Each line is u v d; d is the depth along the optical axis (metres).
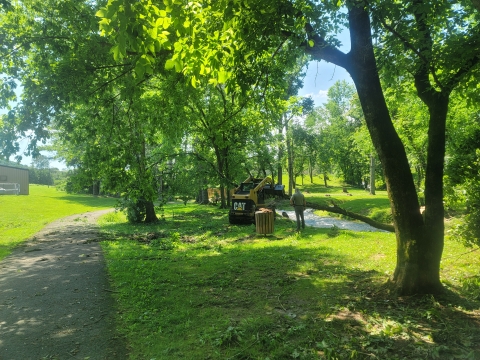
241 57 5.97
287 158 41.41
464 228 7.08
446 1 5.43
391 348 4.21
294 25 5.55
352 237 13.48
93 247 13.22
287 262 9.51
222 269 8.92
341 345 4.33
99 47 9.70
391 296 6.04
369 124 6.00
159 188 23.92
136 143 12.80
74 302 6.40
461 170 6.93
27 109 9.98
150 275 8.33
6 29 10.18
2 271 9.03
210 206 38.41
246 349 4.31
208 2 5.14
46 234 17.33
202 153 26.45
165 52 7.62
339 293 6.52
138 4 3.95
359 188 67.31
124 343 4.66
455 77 5.81
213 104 20.06
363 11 5.76
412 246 5.91
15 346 4.61
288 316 5.44
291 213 31.05
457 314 5.14
